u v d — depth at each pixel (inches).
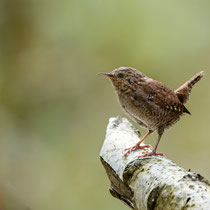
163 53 555.5
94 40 570.3
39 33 585.9
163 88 269.3
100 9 561.9
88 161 554.3
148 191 194.9
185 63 564.1
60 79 590.6
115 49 565.3
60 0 574.6
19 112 583.5
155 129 273.6
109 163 241.1
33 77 592.7
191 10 550.3
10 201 415.8
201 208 165.8
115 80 268.1
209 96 581.0
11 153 557.6
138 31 554.6
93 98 588.1
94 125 575.5
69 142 567.5
